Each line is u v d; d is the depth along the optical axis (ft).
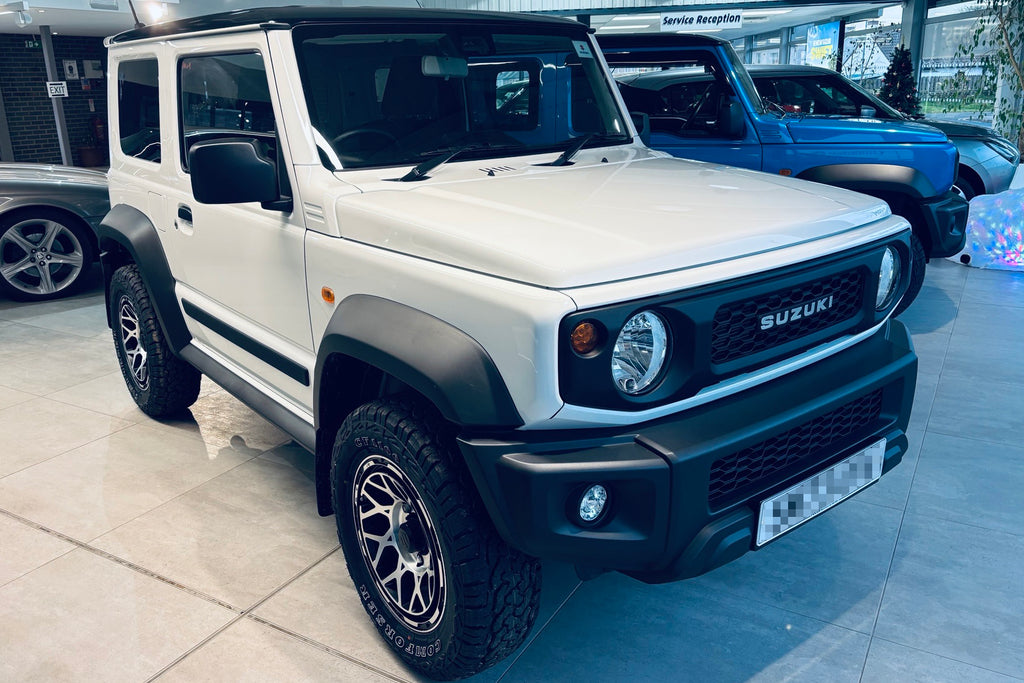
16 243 18.90
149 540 8.89
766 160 15.88
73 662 6.98
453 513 5.80
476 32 8.53
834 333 6.72
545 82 9.06
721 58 15.60
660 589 8.00
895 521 9.14
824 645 7.13
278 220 7.71
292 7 7.96
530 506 5.35
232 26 7.99
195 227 9.26
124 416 12.38
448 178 7.61
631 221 6.18
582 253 5.46
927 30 52.34
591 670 6.88
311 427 8.12
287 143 7.42
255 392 9.11
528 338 5.17
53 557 8.56
